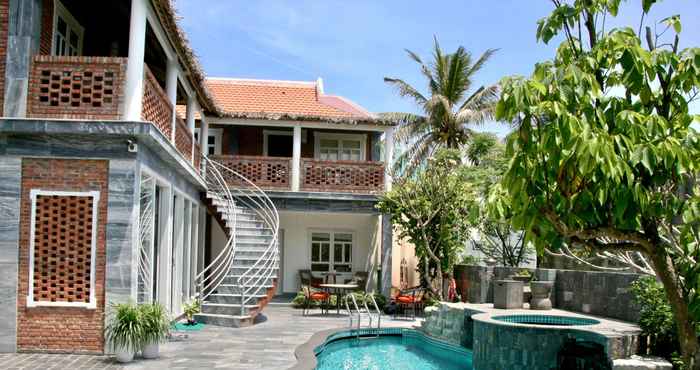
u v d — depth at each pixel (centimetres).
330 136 2119
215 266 1809
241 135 2086
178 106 2111
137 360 891
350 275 2105
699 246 385
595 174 355
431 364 1126
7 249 889
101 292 895
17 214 893
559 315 1156
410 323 1481
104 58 912
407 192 1722
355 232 2122
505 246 1953
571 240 394
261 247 1614
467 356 1184
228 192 1630
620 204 356
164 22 1050
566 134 340
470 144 2478
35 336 892
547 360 962
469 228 1833
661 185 369
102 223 902
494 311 1210
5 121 873
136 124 883
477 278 1567
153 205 1084
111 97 907
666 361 848
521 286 1305
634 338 898
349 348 1270
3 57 899
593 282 1223
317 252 2111
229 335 1180
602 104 376
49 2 1052
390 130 1861
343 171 1867
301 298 1758
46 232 902
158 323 897
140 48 919
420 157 2627
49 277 897
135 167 905
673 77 379
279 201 1842
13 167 895
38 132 881
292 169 1839
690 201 373
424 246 1731
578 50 408
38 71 904
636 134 352
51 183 902
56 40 1115
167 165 1195
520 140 370
